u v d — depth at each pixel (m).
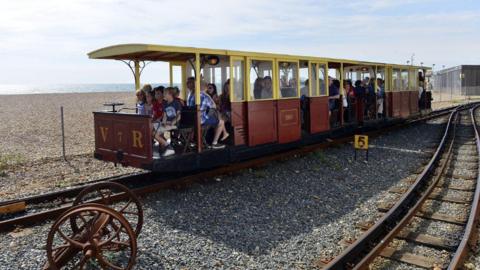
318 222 6.66
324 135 12.58
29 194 8.14
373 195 8.10
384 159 11.45
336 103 13.85
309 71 11.77
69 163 11.09
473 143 13.83
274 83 10.28
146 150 7.77
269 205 7.50
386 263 5.15
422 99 21.67
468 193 7.99
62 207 6.97
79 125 20.86
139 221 5.78
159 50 7.65
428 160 11.20
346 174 9.75
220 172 9.26
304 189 8.50
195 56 8.55
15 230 6.20
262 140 9.95
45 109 31.84
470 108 29.55
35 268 5.03
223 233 6.18
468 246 5.43
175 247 5.66
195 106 8.48
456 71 61.34
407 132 17.02
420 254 5.40
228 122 9.33
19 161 11.17
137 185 8.69
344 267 4.95
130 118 8.06
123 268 4.88
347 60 13.63
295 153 11.43
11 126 20.52
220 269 5.08
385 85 16.73
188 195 7.96
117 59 9.18
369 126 15.37
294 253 5.49
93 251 4.68
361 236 5.48
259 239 5.96
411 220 6.56
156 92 8.90
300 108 11.38
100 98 48.78
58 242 5.77
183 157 8.17
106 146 8.78
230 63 8.95
